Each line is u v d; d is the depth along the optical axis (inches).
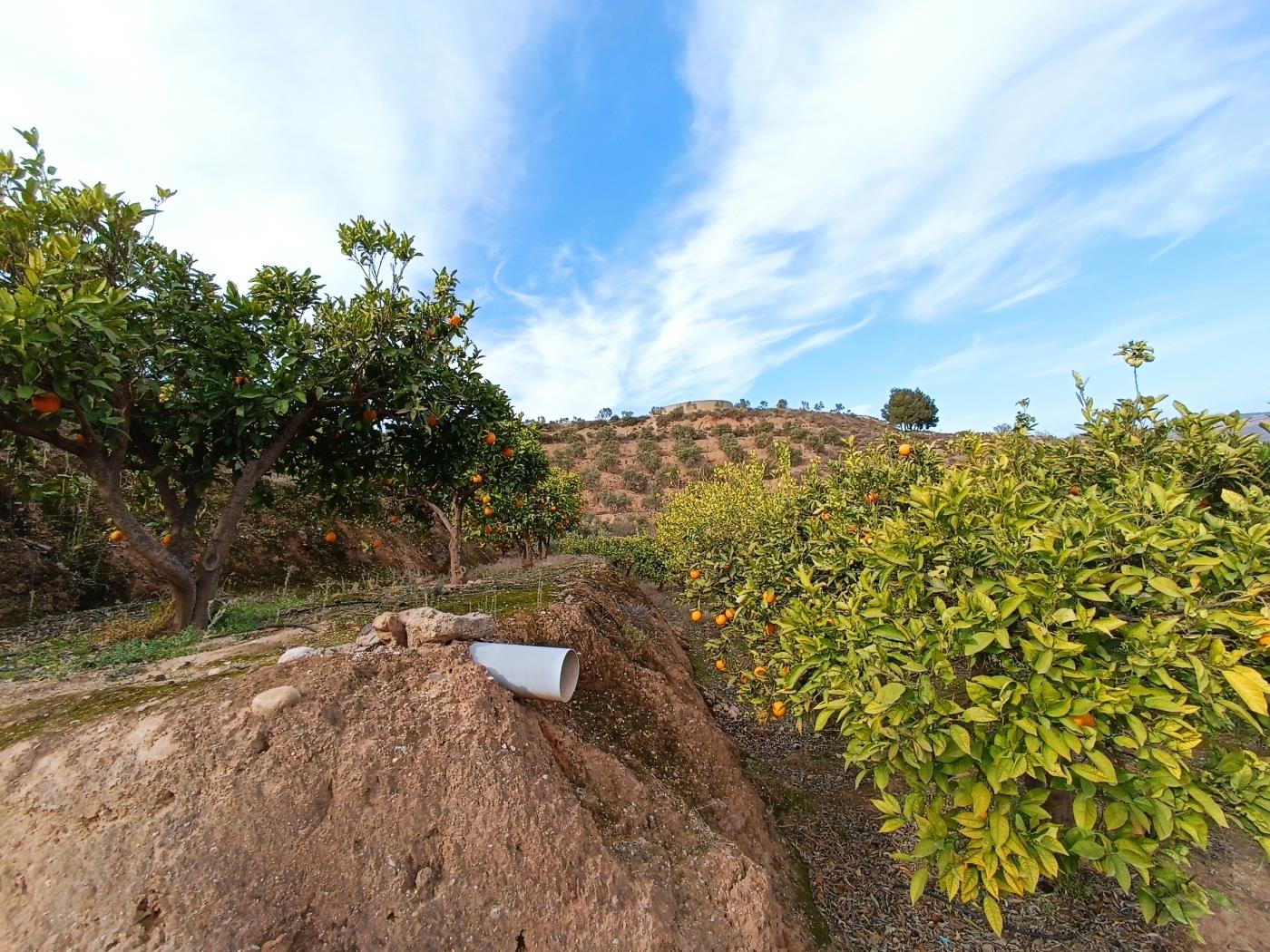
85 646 178.9
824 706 102.2
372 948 75.2
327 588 246.7
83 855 76.7
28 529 272.2
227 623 192.1
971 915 119.8
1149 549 89.4
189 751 88.8
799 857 140.3
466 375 233.3
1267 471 127.8
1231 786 85.2
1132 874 124.9
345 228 202.1
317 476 244.2
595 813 103.6
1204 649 82.4
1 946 70.1
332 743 91.8
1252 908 116.3
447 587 249.3
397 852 83.6
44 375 141.3
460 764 93.1
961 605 90.4
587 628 167.5
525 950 81.1
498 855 86.4
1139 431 147.9
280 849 80.1
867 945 112.4
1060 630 84.4
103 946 69.4
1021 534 97.2
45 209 159.5
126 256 175.8
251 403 183.9
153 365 179.8
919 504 105.9
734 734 212.2
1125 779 84.9
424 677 107.9
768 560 168.1
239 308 190.4
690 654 313.9
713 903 99.0
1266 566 84.0
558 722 121.6
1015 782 89.4
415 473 262.8
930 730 89.7
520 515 412.2
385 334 206.8
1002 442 177.6
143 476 224.8
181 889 74.0
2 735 102.0
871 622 100.6
